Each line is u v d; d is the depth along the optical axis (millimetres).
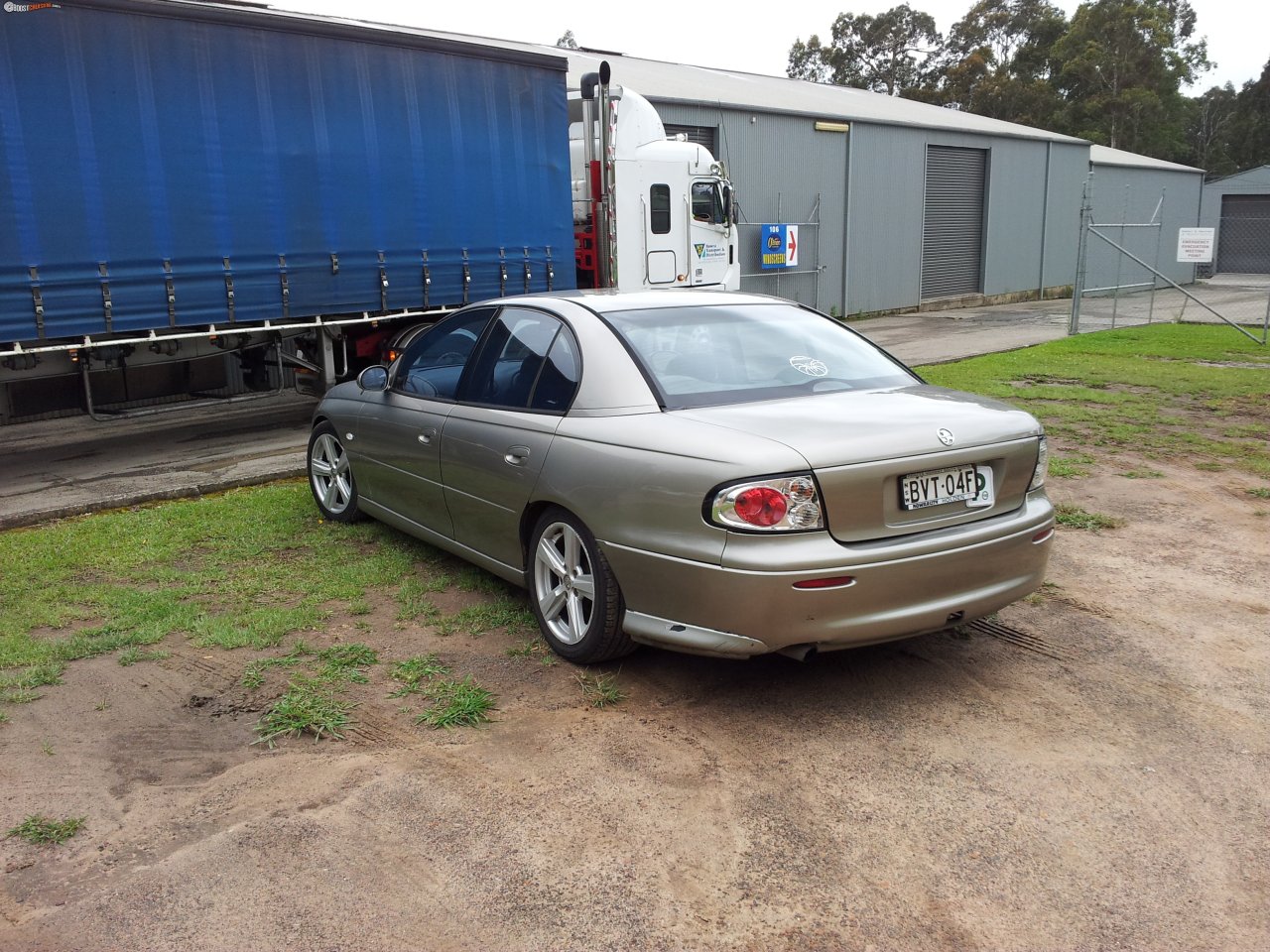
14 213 7027
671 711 3598
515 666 3979
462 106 9672
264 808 2977
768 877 2646
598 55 23828
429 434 4797
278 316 8586
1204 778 3121
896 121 24266
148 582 5012
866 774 3162
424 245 9523
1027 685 3803
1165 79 63250
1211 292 32844
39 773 3191
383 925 2463
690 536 3346
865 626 3324
